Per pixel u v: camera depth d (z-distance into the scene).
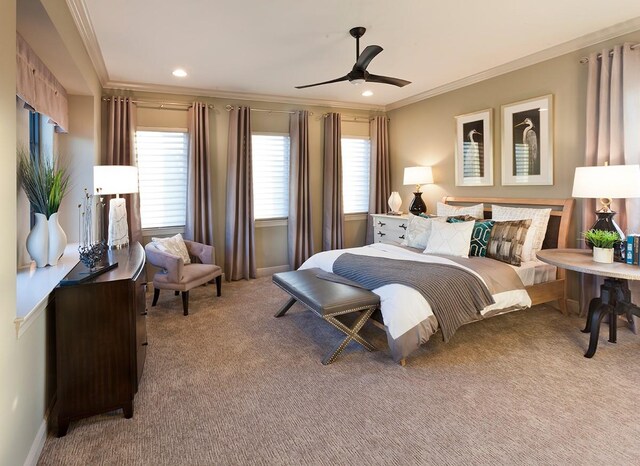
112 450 1.86
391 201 5.60
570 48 3.64
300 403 2.26
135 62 3.94
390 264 3.37
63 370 2.00
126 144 4.55
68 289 2.01
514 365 2.71
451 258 3.56
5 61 1.46
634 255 2.79
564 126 3.79
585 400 2.25
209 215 5.03
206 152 4.98
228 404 2.26
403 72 4.46
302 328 3.48
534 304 3.49
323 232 5.91
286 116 5.61
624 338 3.15
